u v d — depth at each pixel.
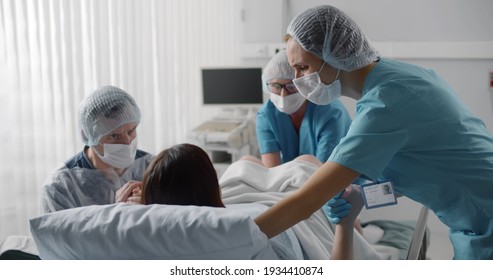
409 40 3.76
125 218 1.26
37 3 2.59
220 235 1.19
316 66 1.57
